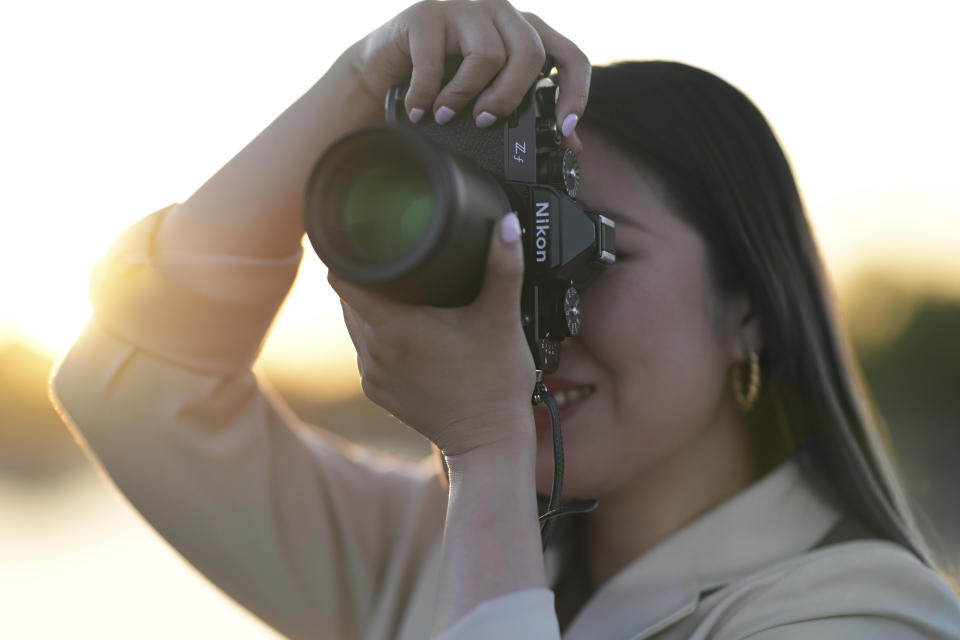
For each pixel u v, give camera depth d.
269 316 1.67
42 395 19.80
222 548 1.68
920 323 15.59
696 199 1.53
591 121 1.54
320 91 1.59
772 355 1.59
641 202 1.51
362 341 1.24
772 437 1.61
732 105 1.60
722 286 1.55
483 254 1.10
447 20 1.35
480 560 1.16
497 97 1.29
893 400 15.23
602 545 1.62
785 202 1.61
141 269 1.63
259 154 1.61
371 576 1.76
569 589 1.65
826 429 1.55
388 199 1.09
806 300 1.59
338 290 1.19
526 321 1.26
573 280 1.33
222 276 1.60
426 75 1.33
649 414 1.49
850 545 1.42
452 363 1.18
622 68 1.58
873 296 15.91
